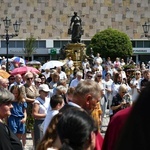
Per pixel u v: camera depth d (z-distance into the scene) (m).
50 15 98.19
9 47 96.62
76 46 52.66
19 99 14.61
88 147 4.20
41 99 13.89
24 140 15.49
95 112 9.89
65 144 4.07
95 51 86.19
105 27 98.88
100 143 6.43
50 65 33.53
